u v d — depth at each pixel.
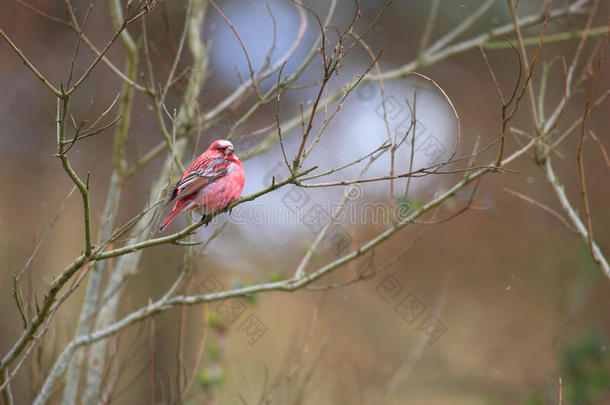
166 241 5.70
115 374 7.48
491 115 17.11
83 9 15.20
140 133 14.44
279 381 8.39
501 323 15.47
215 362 8.69
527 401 11.84
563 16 11.26
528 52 16.94
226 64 14.55
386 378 13.66
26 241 14.20
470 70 17.33
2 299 12.64
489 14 16.30
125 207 14.66
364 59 16.36
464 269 15.87
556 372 12.12
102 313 8.76
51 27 15.52
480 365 14.77
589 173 16.44
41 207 15.16
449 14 16.58
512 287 15.84
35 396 7.54
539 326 15.02
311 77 15.21
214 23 14.66
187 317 13.29
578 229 7.89
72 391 8.11
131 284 13.77
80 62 15.09
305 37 15.19
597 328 13.73
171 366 12.56
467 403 13.85
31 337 5.73
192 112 9.26
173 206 7.27
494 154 16.80
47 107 15.77
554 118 8.23
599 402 12.06
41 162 15.64
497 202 16.58
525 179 16.69
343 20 15.99
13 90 15.77
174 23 11.95
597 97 16.48
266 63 9.08
